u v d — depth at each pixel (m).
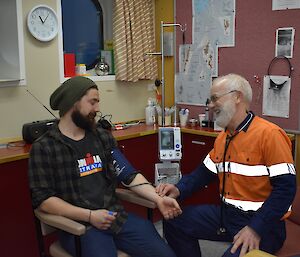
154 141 3.19
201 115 3.30
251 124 1.96
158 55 3.41
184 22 3.43
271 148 1.85
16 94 2.71
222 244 2.94
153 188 2.15
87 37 3.27
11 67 2.73
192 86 3.46
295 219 2.19
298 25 2.72
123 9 3.18
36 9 2.72
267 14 2.88
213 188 3.12
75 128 2.04
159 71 3.61
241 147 1.96
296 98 2.80
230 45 3.13
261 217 1.79
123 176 2.17
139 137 3.06
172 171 2.47
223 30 3.16
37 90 2.82
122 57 3.23
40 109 2.85
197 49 3.37
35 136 2.61
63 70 2.96
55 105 2.04
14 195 2.44
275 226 1.87
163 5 3.52
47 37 2.81
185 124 3.37
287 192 1.80
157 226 3.14
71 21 3.15
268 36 2.89
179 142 2.47
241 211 1.97
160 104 3.59
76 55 3.21
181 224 2.18
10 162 2.38
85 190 2.00
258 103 3.02
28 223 2.54
